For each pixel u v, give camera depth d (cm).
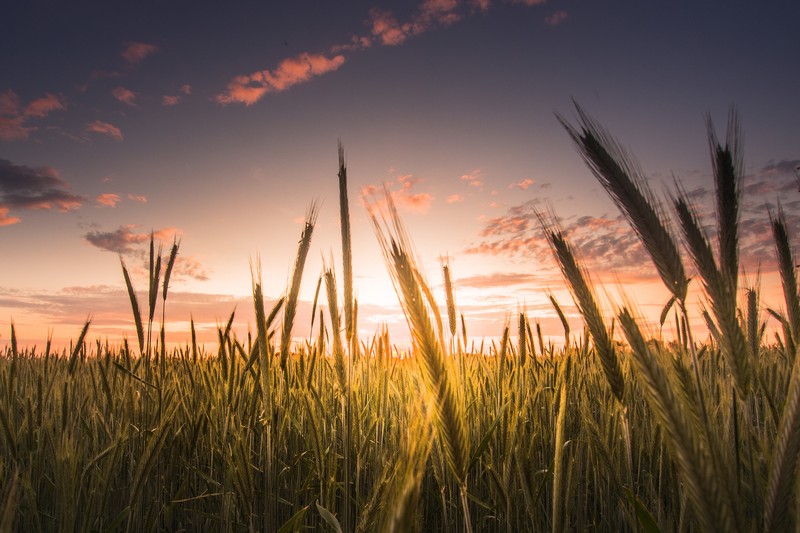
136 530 312
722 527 129
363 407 412
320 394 417
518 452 268
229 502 322
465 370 382
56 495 294
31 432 353
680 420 138
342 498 346
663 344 176
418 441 138
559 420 222
